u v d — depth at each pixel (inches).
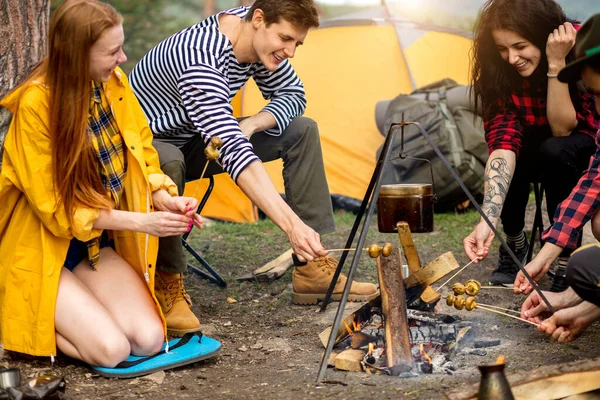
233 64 130.6
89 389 102.0
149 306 114.1
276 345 121.7
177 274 124.7
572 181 140.6
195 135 140.6
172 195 114.4
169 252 122.2
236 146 115.8
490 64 141.6
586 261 91.7
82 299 108.2
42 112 102.9
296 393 97.9
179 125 134.6
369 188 121.6
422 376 102.3
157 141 131.3
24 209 108.7
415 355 107.8
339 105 264.7
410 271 116.2
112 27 101.5
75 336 107.0
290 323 134.6
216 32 128.5
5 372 93.5
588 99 141.1
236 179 114.1
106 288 113.7
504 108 143.4
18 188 107.0
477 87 144.6
